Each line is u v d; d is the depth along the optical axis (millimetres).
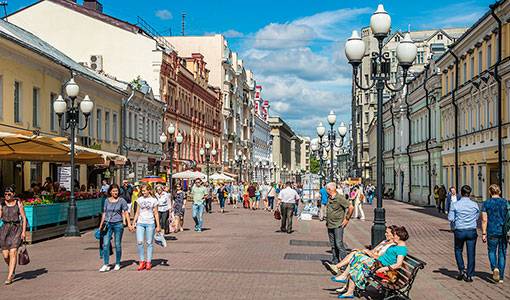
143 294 11016
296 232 24734
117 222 13922
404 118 64188
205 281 12492
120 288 11609
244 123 103312
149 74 51719
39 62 28641
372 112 111438
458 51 41594
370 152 100625
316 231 25391
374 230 14469
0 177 26266
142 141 47812
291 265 14961
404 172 64062
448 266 15164
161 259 15914
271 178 131625
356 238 22656
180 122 61156
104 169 35969
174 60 57312
